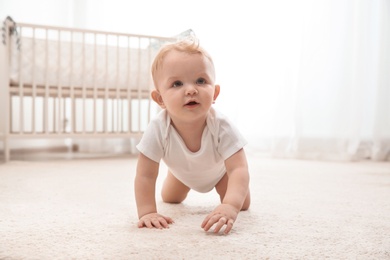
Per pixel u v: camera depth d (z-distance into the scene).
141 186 1.00
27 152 3.31
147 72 2.88
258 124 3.11
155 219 0.94
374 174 2.00
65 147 3.53
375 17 2.93
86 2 3.38
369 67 2.93
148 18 3.37
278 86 2.98
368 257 0.73
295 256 0.73
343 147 2.82
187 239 0.82
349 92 2.83
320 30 2.91
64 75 2.65
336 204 1.24
